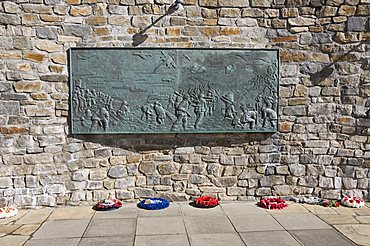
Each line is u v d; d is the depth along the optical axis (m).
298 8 5.52
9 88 5.23
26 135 5.31
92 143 5.46
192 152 5.61
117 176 5.53
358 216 5.03
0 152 5.26
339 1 5.50
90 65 5.30
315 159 5.65
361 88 5.57
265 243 4.09
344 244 4.07
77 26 5.29
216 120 5.51
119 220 4.82
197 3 5.43
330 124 5.62
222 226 4.61
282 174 5.68
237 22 5.49
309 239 4.20
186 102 5.45
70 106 5.34
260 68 5.51
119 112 5.37
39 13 5.22
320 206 5.50
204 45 5.45
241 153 5.64
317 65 5.57
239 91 5.51
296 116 5.62
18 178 5.33
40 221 4.81
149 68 5.38
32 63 5.25
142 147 5.55
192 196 5.63
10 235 4.33
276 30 5.54
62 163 5.41
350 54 5.54
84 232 4.41
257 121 5.56
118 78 5.34
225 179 5.66
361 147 5.62
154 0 5.37
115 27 5.34
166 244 4.06
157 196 5.61
